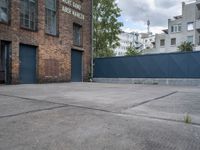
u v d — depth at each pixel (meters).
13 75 11.77
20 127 3.21
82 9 17.41
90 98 6.35
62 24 15.29
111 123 3.49
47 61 14.01
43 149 2.41
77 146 2.51
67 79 15.74
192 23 36.56
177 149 2.45
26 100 5.76
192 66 13.74
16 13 11.95
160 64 15.06
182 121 3.67
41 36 13.54
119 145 2.55
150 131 3.09
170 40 40.59
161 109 4.71
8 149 2.40
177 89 10.05
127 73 16.55
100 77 18.00
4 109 4.49
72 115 4.02
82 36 17.45
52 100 5.82
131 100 6.03
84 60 17.61
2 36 11.17
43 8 13.71
